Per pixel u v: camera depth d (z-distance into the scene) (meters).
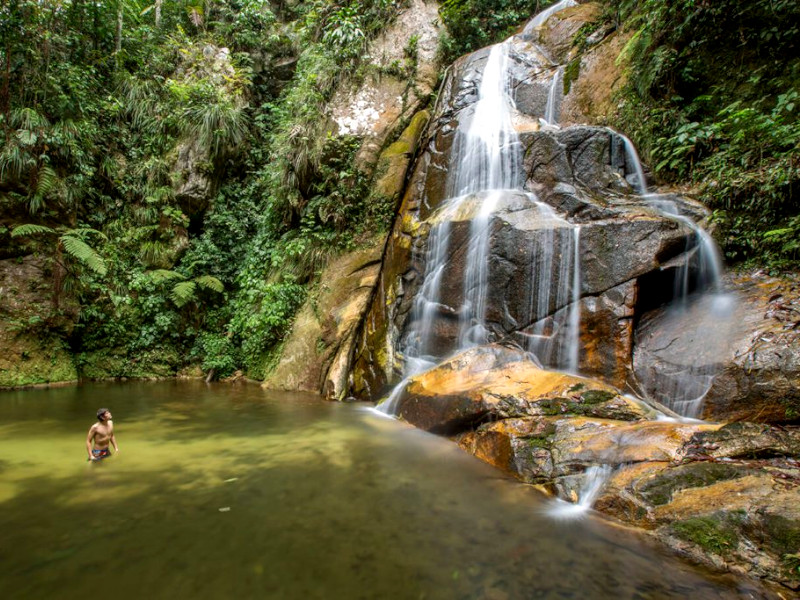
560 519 3.24
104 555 2.71
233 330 10.42
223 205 11.59
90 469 4.28
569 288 5.80
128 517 3.24
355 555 2.74
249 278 10.52
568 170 7.21
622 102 7.76
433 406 5.64
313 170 9.94
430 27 11.73
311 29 12.27
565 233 5.94
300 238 9.92
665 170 6.81
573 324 5.68
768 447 3.35
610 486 3.40
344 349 8.52
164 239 10.87
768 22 6.29
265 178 11.30
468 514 3.32
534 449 4.12
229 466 4.38
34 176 9.20
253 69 12.98
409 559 2.70
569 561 2.68
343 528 3.10
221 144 11.47
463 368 6.01
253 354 10.12
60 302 9.34
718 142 6.35
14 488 3.79
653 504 3.09
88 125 10.29
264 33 13.37
